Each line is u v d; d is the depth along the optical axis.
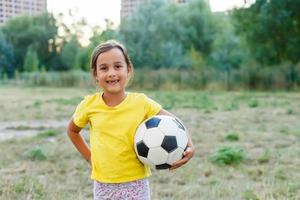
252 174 7.72
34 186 6.73
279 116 16.91
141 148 3.42
